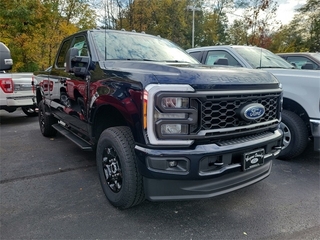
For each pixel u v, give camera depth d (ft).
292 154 13.73
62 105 14.12
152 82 7.16
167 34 99.96
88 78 10.48
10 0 44.60
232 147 7.59
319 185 11.31
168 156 7.08
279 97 9.39
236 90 7.73
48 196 10.12
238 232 8.03
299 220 8.66
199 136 7.20
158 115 7.05
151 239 7.67
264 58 16.92
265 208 9.41
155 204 9.62
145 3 81.05
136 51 11.82
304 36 97.50
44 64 52.29
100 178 9.91
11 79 22.21
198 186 7.68
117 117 9.80
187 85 7.08
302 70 13.82
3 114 29.32
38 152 15.44
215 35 118.01
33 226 8.18
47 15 48.73
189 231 8.07
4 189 10.66
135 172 8.29
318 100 12.52
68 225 8.26
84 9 63.67
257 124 8.42
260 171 9.16
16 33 46.24
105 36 11.35
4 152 15.40
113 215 8.87
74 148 16.26
